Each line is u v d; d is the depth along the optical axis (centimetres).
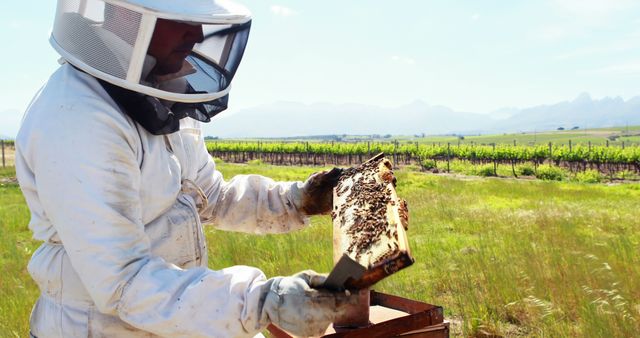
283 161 5638
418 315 157
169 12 159
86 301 168
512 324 512
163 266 154
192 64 179
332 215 182
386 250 129
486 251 799
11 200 1673
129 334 167
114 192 153
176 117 178
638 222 1155
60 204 150
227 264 739
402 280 649
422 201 1619
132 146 165
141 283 146
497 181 2547
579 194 1933
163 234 177
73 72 167
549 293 566
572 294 559
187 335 143
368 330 150
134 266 150
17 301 572
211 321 143
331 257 723
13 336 466
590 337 461
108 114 158
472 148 4616
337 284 137
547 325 488
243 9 187
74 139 152
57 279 171
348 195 188
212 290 146
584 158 3797
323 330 139
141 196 170
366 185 186
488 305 539
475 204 1555
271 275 668
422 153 4716
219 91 182
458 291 598
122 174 157
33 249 949
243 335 144
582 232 1026
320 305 137
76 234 148
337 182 214
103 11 160
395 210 154
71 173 150
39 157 155
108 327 166
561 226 1059
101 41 160
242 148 5894
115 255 147
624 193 2023
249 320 143
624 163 3703
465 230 1074
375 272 128
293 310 138
